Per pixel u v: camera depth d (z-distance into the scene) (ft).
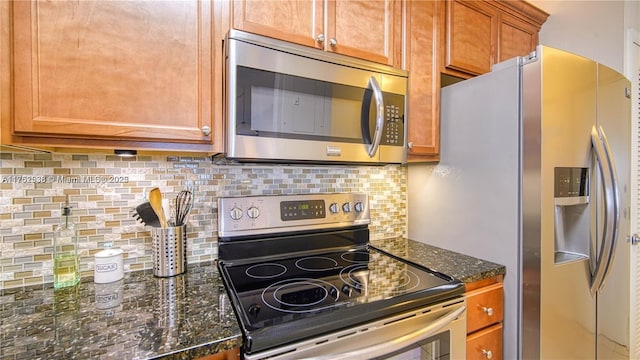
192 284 3.30
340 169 5.10
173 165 3.87
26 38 2.43
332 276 3.59
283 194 4.54
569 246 4.44
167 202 3.67
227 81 3.09
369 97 3.86
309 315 2.56
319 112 3.56
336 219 4.70
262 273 3.68
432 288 3.19
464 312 3.36
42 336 2.22
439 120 4.83
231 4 3.21
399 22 4.33
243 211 4.09
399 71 4.12
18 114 2.41
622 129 4.59
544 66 3.62
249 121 3.15
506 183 3.97
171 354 2.02
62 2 2.54
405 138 4.22
